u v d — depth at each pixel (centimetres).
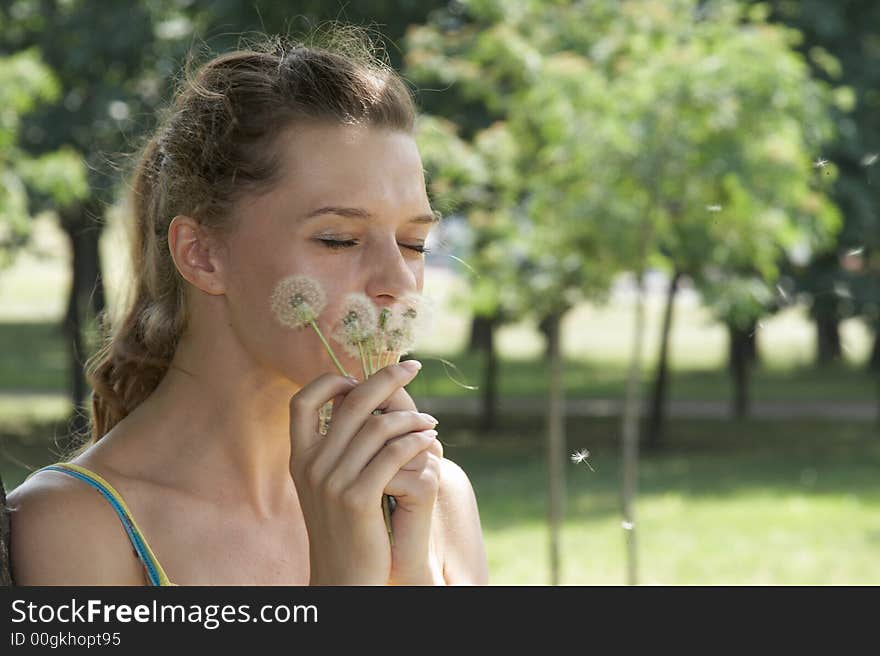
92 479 208
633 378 1136
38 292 6397
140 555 204
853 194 1958
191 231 214
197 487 217
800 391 3394
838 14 2056
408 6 1783
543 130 1128
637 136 1049
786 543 1495
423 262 220
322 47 251
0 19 1984
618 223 1088
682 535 1558
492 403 2655
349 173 203
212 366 218
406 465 196
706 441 2533
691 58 1055
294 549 225
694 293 1193
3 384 3394
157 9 1941
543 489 1952
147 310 232
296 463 191
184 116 224
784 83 1055
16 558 201
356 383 196
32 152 1897
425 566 198
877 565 1357
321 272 203
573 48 1170
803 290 2128
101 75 1975
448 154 1136
